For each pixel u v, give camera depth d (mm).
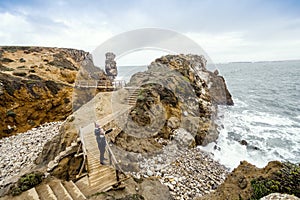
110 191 6109
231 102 26516
